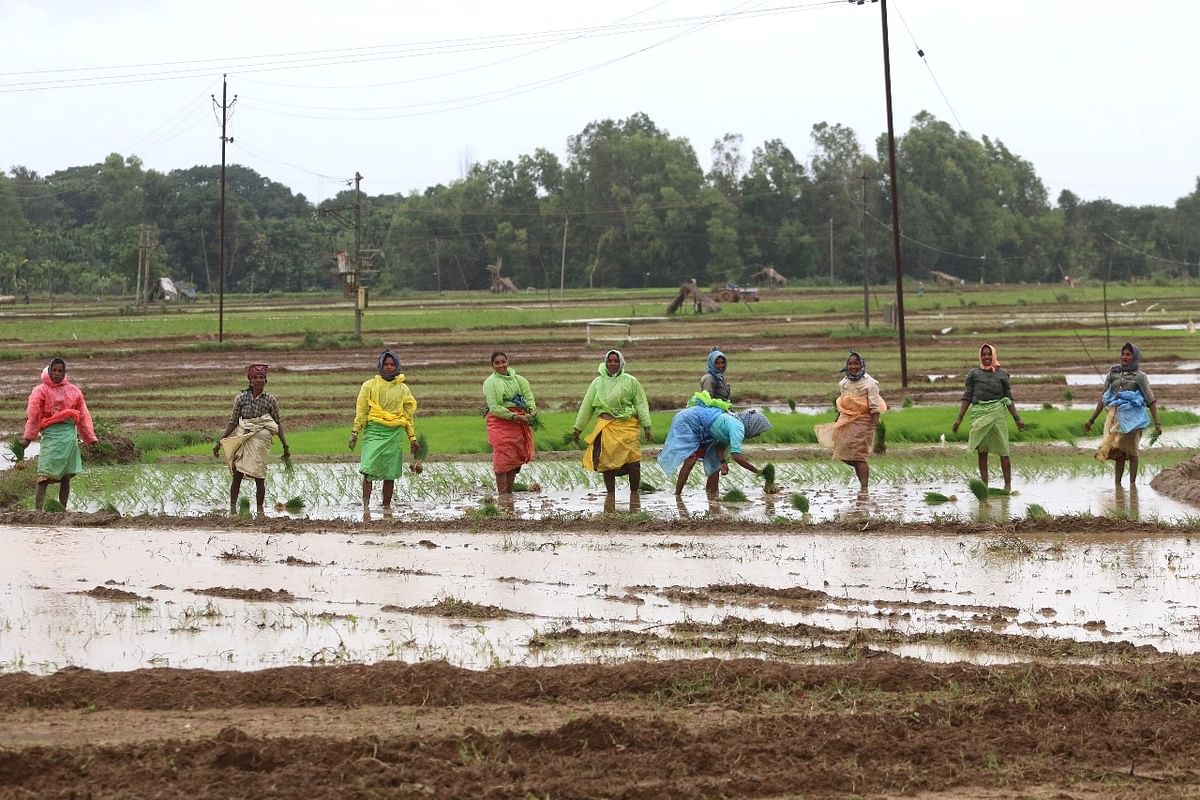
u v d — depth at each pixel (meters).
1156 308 128.25
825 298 158.25
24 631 14.41
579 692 11.80
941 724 10.82
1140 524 20.91
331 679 12.00
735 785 9.50
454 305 141.38
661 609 15.62
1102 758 10.24
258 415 23.50
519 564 18.30
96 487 26.64
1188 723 10.80
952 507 23.89
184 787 9.22
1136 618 15.16
